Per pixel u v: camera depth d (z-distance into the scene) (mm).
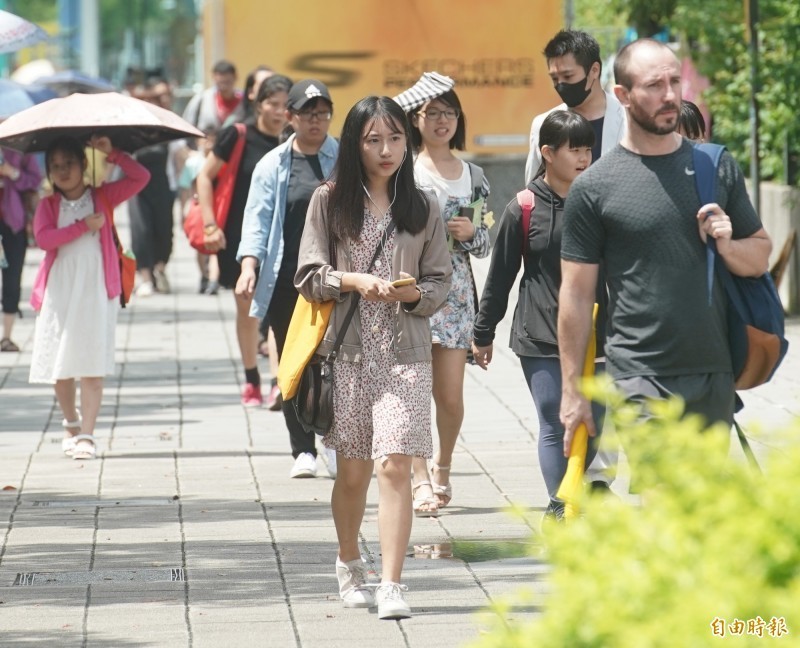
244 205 30328
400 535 16703
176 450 27297
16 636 16281
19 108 40938
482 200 21781
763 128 43969
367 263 17062
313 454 24750
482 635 9742
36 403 33219
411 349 16812
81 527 21406
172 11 175250
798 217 41906
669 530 8828
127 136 28266
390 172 16922
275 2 59219
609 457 18625
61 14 141250
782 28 42031
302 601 17547
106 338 26750
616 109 20953
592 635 8539
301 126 24734
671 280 14734
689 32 45844
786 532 8711
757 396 30406
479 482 24094
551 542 9281
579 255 15156
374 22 59656
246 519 21781
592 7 68500
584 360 15391
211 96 51688
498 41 60406
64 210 26797
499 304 19375
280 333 25203
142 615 17031
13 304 41406
